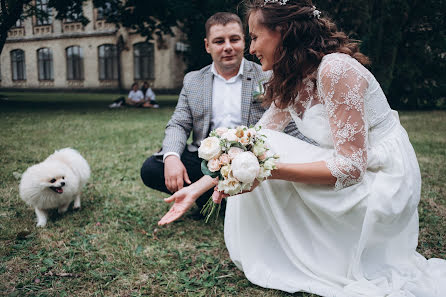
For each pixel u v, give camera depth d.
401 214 1.85
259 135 1.80
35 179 2.72
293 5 1.81
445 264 2.01
